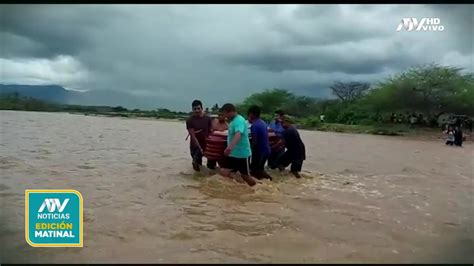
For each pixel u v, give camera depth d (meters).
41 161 10.22
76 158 11.14
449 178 9.68
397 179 9.33
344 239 4.63
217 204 6.16
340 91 79.00
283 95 84.25
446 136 36.09
